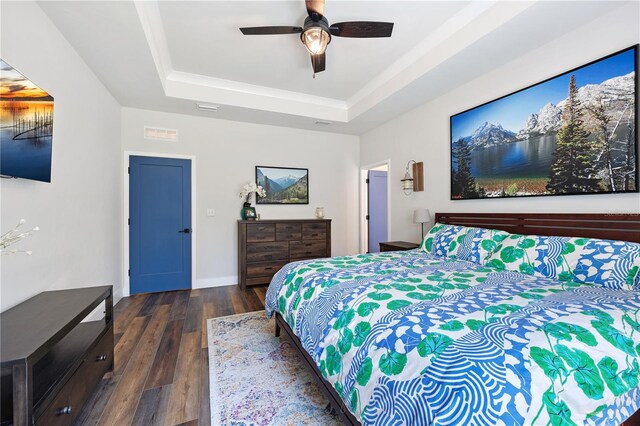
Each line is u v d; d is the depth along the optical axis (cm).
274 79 359
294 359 215
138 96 344
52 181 202
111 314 196
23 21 171
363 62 318
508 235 240
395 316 125
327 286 179
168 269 405
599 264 171
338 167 519
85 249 260
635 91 187
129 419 153
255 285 426
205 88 362
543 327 108
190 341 247
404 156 409
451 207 334
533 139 247
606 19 201
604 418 93
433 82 310
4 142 142
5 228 154
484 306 132
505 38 230
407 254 291
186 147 412
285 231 429
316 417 154
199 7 230
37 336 119
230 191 439
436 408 82
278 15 241
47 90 198
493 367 87
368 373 111
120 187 369
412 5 229
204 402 168
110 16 201
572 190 221
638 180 186
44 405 115
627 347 107
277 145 471
